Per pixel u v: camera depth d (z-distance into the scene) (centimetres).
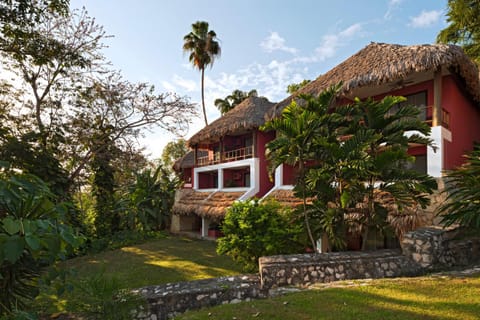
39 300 650
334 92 777
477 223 607
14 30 953
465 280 543
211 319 444
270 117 1302
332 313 432
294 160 761
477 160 703
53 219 298
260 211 856
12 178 288
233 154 1936
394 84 1120
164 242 1641
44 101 1235
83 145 1298
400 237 790
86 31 1223
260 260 652
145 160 1456
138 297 519
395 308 434
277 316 436
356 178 705
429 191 657
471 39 1711
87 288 480
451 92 1030
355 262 650
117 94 1312
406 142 716
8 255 224
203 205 1727
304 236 789
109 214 1798
